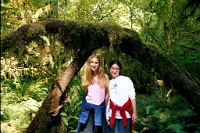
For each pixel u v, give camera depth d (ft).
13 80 18.85
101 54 14.90
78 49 13.88
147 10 18.94
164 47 17.43
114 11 21.31
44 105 13.73
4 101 17.02
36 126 13.67
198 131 14.33
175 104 16.90
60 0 17.72
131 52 14.24
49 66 16.79
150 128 15.96
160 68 14.11
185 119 15.39
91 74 13.43
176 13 17.17
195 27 18.31
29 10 15.96
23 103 17.02
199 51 19.07
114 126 13.07
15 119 15.42
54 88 13.91
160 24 19.27
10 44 11.64
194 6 16.69
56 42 13.65
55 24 12.92
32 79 19.90
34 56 15.33
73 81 17.02
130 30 14.32
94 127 13.19
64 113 14.56
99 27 13.58
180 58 19.40
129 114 12.96
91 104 13.20
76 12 19.03
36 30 12.32
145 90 19.61
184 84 13.70
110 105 13.14
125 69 17.44
